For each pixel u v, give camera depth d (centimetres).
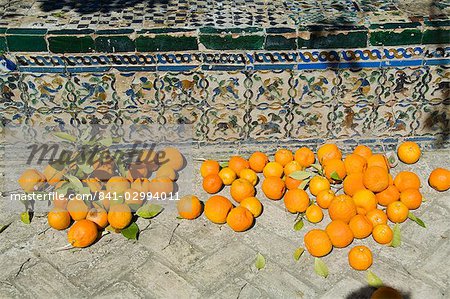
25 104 325
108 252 285
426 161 337
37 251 286
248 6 332
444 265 278
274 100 324
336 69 315
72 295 266
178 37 303
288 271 275
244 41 304
